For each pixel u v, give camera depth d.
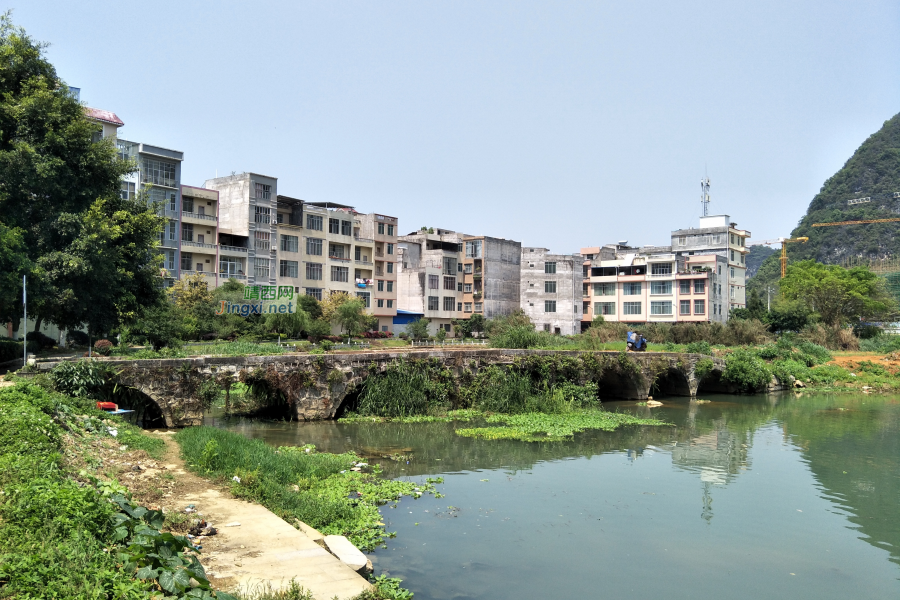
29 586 7.41
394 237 83.00
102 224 28.58
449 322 89.06
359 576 9.99
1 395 15.35
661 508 17.84
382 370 31.06
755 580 13.35
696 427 31.42
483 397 33.34
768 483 20.78
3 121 28.42
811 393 47.34
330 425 27.91
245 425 27.34
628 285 92.25
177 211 57.78
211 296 54.97
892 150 170.25
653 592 12.56
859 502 18.84
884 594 12.80
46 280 27.11
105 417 19.16
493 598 11.82
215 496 13.55
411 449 23.94
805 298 84.94
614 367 38.81
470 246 90.19
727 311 92.19
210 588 8.62
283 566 10.09
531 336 41.44
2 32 30.16
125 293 31.34
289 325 56.72
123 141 54.41
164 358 24.80
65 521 9.10
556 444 25.94
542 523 16.12
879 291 87.69
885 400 43.62
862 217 157.50
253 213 64.88
